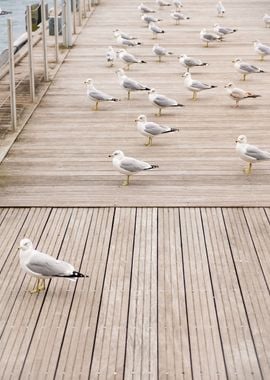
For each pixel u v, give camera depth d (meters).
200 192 8.48
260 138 10.60
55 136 10.72
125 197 8.34
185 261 6.81
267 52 16.45
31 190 8.55
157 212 7.93
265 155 8.99
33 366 5.20
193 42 19.09
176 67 15.89
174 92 13.61
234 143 10.37
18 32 22.48
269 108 12.38
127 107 12.48
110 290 6.28
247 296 6.18
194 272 6.61
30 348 5.42
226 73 15.27
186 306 6.02
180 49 18.11
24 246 6.15
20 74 14.97
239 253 6.97
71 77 14.86
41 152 9.96
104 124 11.38
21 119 11.59
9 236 7.34
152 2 27.34
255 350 5.39
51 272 6.04
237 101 12.50
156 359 5.28
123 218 7.78
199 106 12.54
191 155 9.81
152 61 16.59
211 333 5.62
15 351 5.38
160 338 5.55
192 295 6.20
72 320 5.81
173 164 9.45
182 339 5.54
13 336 5.59
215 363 5.23
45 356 5.32
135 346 5.44
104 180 8.88
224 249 7.05
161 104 11.71
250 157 8.93
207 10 25.34
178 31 20.88
